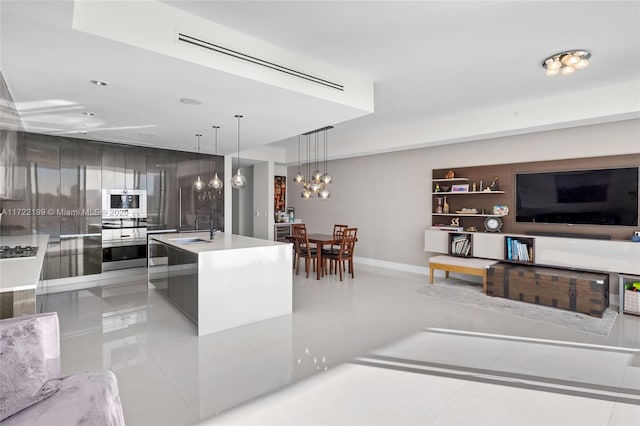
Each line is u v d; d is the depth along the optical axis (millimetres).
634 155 4133
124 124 4332
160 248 4566
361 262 7480
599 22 2535
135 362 2717
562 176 4684
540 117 4316
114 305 4203
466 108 4750
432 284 5453
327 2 2279
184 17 2398
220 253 3424
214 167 6922
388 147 6051
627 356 2846
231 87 2959
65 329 3414
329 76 3326
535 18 2484
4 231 4641
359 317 3848
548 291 4227
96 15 2043
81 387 1559
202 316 3309
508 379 2475
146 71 2604
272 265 3814
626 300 3967
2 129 2869
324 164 7840
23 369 1439
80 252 5355
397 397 2238
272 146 7879
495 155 5355
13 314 1899
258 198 8391
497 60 3221
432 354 2895
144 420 1976
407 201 6586
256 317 3686
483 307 4219
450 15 2447
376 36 2768
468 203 5676
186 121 4168
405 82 3783
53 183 5078
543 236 4609
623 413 2061
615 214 4258
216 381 2432
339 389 2334
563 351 2951
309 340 3188
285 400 2197
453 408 2115
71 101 3363
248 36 2744
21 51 2264
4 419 1341
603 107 3850
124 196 5781
